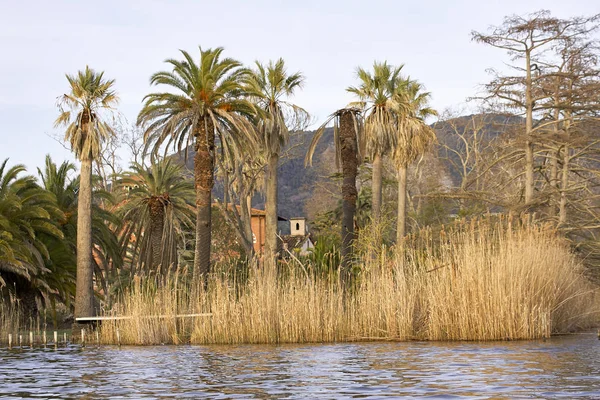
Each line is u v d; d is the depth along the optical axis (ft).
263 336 91.30
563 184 169.37
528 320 81.82
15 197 142.31
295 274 94.94
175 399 45.91
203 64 141.08
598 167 192.34
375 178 165.89
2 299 143.02
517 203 163.53
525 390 44.98
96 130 142.61
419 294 88.38
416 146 173.99
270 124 166.09
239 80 147.95
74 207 166.30
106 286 169.78
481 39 165.89
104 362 72.02
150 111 140.97
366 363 62.75
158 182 177.99
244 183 222.89
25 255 142.10
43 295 173.06
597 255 140.36
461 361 61.36
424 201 244.42
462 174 278.87
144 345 94.73
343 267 111.55
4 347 100.89
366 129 165.68
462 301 82.84
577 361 59.67
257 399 45.09
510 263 82.79
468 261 83.46
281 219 314.55
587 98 165.27
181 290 102.37
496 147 184.85
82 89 141.28
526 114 167.02
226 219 204.23
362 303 91.20
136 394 48.52
